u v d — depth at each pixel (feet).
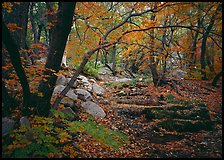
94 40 31.09
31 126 18.15
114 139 22.04
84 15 28.09
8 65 18.76
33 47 20.29
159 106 35.81
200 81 55.67
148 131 26.84
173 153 20.72
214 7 34.99
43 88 20.08
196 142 23.47
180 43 69.77
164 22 48.85
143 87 51.60
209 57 63.00
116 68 86.63
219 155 20.17
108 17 28.58
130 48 40.11
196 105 37.09
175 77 57.52
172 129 27.27
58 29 18.99
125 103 38.34
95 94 39.93
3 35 15.24
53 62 19.86
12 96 20.76
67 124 21.54
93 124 24.31
